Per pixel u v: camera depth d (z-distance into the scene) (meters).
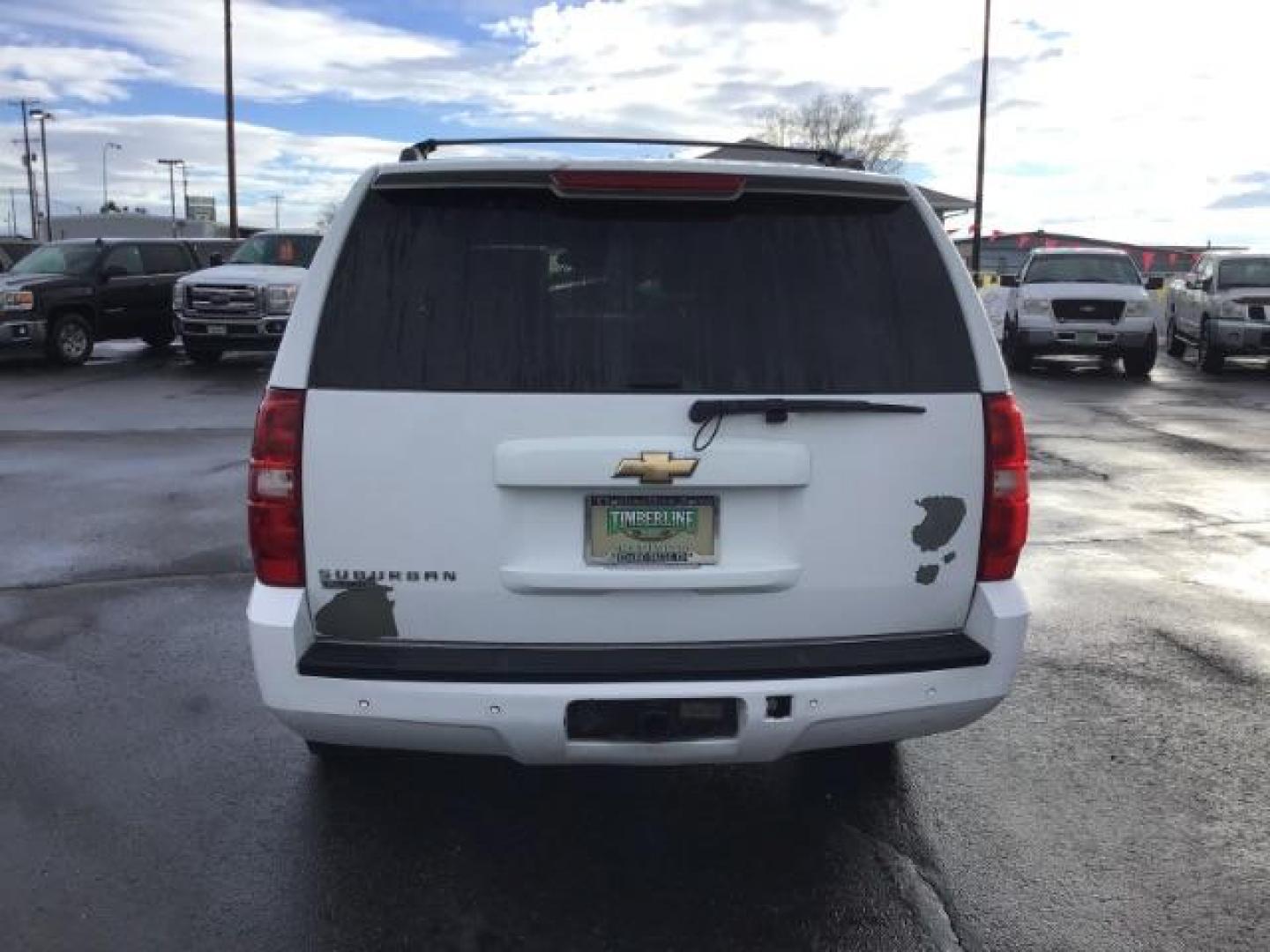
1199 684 4.84
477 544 2.93
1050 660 5.11
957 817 3.66
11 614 5.65
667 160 3.01
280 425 2.92
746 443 2.93
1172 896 3.23
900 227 3.12
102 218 41.03
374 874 3.29
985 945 2.99
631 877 3.30
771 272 3.03
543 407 2.89
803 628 3.04
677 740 2.97
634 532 2.96
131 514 7.84
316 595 2.96
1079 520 7.98
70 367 17.81
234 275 17.11
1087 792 3.85
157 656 5.05
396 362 2.92
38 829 3.51
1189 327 19.89
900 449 3.01
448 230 2.99
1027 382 16.97
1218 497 8.80
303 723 2.96
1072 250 18.83
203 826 3.54
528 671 2.89
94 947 2.91
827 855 3.43
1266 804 3.78
